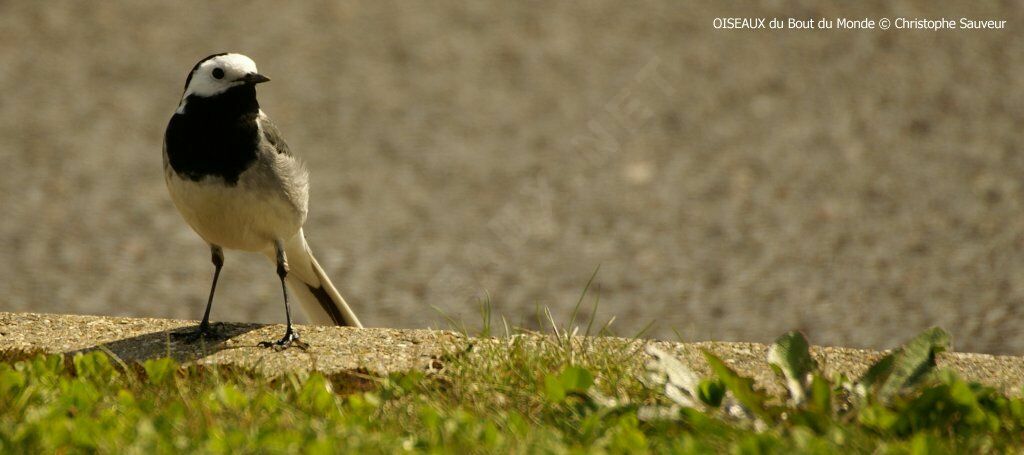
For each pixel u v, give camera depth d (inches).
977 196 690.2
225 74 358.3
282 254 376.2
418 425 279.0
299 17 1022.4
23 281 601.0
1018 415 286.8
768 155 759.7
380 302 574.2
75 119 826.2
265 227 372.8
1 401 281.3
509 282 593.9
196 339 358.3
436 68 919.7
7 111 832.9
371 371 325.1
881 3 1020.5
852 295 566.3
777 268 600.4
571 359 329.7
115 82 890.7
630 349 346.0
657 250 629.6
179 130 363.6
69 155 770.8
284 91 869.2
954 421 280.1
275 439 255.0
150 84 891.4
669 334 523.2
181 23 1005.8
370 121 826.2
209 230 377.1
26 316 374.6
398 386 306.0
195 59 932.6
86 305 577.9
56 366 319.3
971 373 335.3
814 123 808.3
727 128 802.2
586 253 631.2
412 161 764.0
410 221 676.1
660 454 256.8
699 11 1026.1
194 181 363.6
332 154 772.0
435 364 331.3
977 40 937.5
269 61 925.2
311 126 812.0
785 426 278.7
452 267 616.1
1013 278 581.0
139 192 727.1
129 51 945.5
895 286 575.5
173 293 597.6
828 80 878.4
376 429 275.3
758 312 549.6
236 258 652.1
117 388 306.0
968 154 752.3
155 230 676.7
